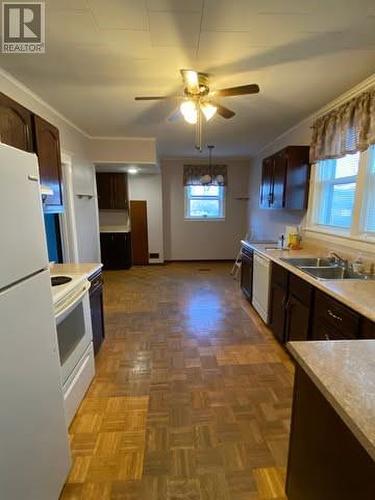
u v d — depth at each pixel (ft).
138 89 8.07
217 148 16.97
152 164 14.48
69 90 8.09
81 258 12.60
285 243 12.17
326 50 6.08
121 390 6.95
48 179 7.09
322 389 2.79
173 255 22.39
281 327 8.98
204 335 9.87
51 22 5.06
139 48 5.96
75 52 6.08
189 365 8.02
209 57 6.35
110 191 19.88
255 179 19.44
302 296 7.44
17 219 3.28
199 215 22.04
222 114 7.65
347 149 8.27
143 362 8.20
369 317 4.63
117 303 13.16
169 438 5.50
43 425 3.84
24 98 7.95
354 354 3.36
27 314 3.47
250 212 20.83
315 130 10.02
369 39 5.68
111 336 9.82
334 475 2.80
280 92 8.37
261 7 4.72
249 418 6.02
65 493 4.47
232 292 14.75
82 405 6.43
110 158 13.98
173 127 12.06
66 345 5.88
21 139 5.84
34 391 3.61
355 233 8.30
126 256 20.10
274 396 6.71
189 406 6.39
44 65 6.63
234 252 22.44
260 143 15.47
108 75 7.20
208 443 5.38
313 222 10.96
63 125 10.58
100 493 4.46
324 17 4.99
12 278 3.16
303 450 3.47
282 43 5.81
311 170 10.87
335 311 5.76
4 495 2.99
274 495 4.43
